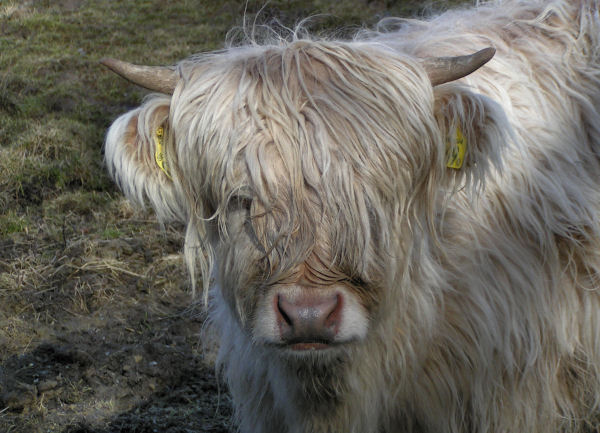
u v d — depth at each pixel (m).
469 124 2.57
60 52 9.48
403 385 2.95
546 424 3.11
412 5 9.80
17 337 4.56
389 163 2.48
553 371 3.12
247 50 2.75
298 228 2.38
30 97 7.98
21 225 5.82
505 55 3.26
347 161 2.42
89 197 6.23
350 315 2.42
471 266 2.94
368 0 10.20
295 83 2.50
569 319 3.11
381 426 3.07
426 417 3.02
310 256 2.39
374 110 2.47
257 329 2.45
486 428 3.02
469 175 2.68
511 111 3.05
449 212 2.92
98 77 8.67
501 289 2.99
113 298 4.95
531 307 3.02
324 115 2.43
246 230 2.48
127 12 11.11
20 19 10.68
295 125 2.41
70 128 7.16
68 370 4.34
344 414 2.93
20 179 6.39
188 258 2.82
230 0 11.17
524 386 3.06
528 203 3.03
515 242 3.05
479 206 2.97
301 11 10.04
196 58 2.82
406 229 2.63
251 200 2.46
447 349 2.96
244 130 2.46
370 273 2.50
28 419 3.96
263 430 3.29
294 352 2.45
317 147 2.40
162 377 4.30
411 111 2.53
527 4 3.60
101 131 7.27
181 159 2.63
